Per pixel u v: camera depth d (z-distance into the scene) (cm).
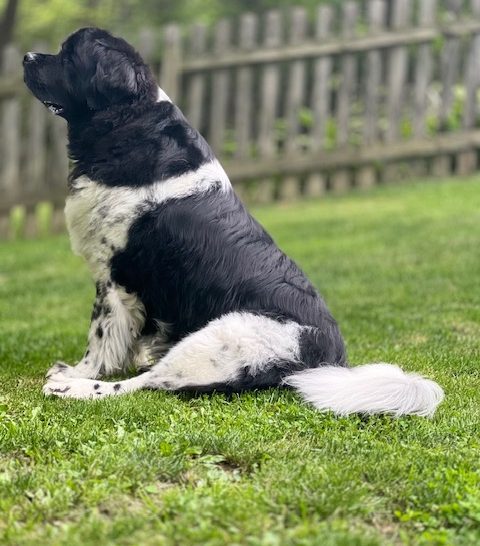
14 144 566
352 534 165
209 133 607
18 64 558
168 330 253
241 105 596
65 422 215
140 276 249
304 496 178
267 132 602
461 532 171
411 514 175
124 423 214
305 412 222
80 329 330
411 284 374
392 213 530
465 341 293
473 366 266
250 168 601
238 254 243
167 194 245
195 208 245
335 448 203
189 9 951
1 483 181
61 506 173
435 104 655
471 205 533
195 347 235
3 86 557
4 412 220
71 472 185
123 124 249
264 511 172
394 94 611
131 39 662
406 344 292
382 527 174
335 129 633
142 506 177
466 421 221
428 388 221
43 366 273
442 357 274
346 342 296
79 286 414
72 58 252
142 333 257
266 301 239
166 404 229
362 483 186
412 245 445
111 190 246
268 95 597
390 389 220
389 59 607
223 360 233
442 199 559
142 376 242
